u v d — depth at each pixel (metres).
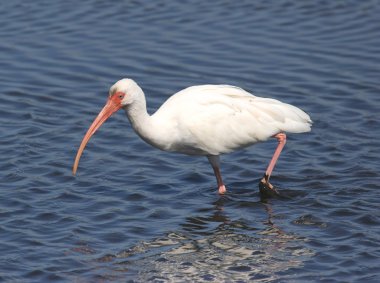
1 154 17.22
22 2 24.34
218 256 13.52
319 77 20.67
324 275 12.88
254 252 13.64
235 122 15.55
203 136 15.44
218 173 15.87
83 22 23.38
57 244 13.87
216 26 23.12
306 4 24.27
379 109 19.11
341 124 18.52
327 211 14.99
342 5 24.16
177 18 23.59
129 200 15.55
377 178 16.17
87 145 17.72
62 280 12.80
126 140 18.02
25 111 19.20
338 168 16.67
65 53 21.86
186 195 15.80
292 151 17.48
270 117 15.66
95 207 15.23
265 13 23.84
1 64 21.38
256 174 16.61
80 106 19.52
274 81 20.52
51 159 17.06
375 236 14.03
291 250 13.67
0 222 14.57
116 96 15.17
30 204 15.25
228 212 15.11
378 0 24.31
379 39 22.34
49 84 20.48
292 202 15.43
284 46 22.12
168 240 14.05
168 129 15.37
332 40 22.41
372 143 17.64
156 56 21.67
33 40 22.45
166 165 17.00
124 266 13.22
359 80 20.45
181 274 12.97
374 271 12.95
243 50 21.95
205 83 20.44
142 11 24.02
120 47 22.12
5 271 13.00
